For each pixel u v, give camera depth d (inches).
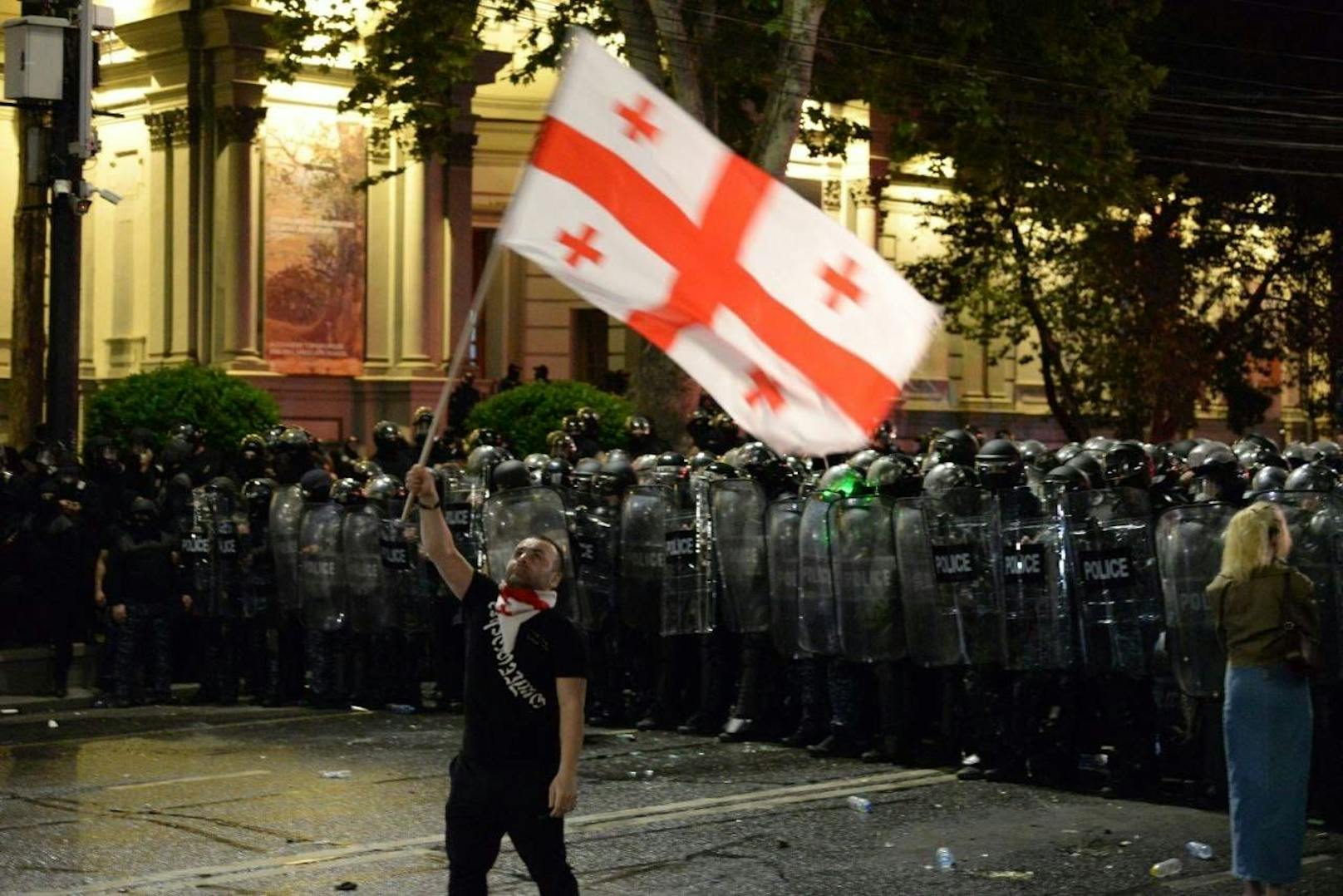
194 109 1185.4
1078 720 482.6
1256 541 331.0
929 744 544.1
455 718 614.5
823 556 518.3
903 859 389.4
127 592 647.8
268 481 658.8
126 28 1205.1
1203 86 1384.1
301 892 357.7
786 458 559.8
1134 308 1302.9
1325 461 517.3
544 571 268.7
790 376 245.3
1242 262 1370.6
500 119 1382.9
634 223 250.2
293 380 1182.3
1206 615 428.1
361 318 1216.8
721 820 429.7
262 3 1144.2
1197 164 1283.2
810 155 1101.1
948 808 447.8
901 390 241.6
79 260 722.8
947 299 1347.2
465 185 1253.7
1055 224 1301.7
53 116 715.4
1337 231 1385.3
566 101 251.1
